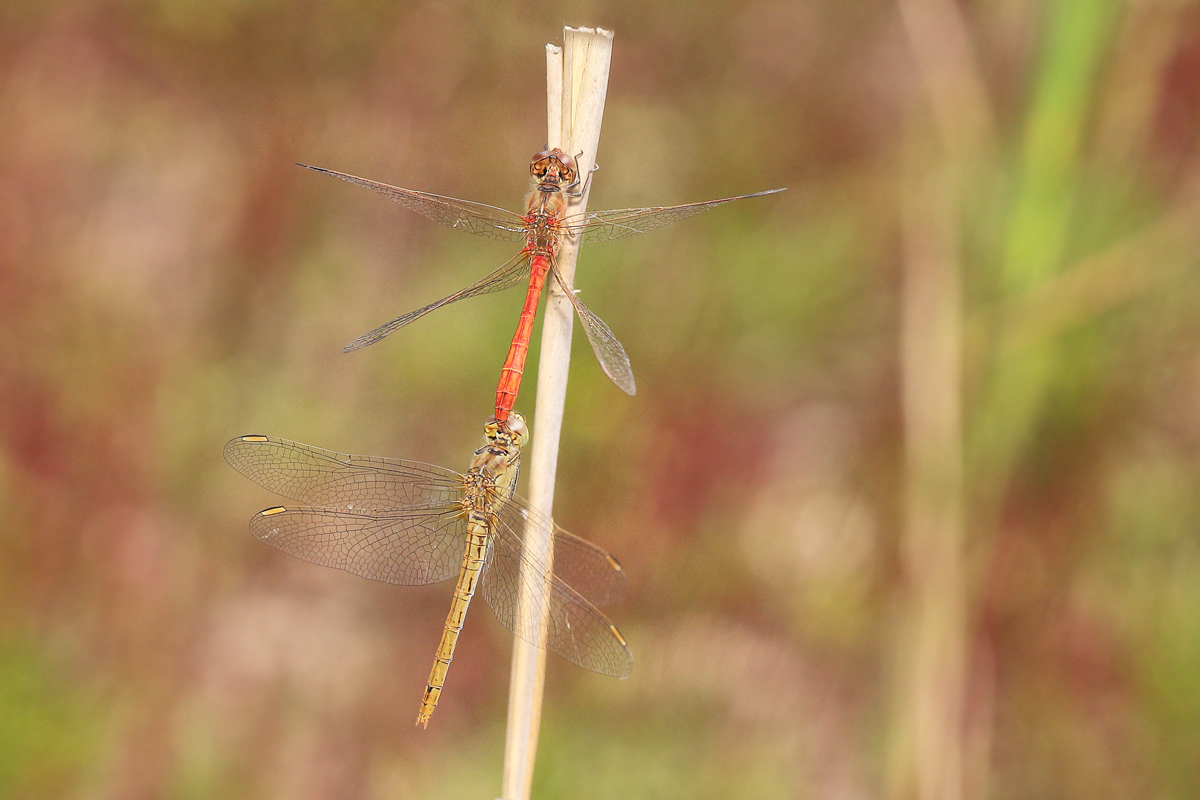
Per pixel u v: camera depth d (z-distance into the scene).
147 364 1.08
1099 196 1.04
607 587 1.01
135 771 1.06
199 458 1.08
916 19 1.05
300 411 1.08
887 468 1.07
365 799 1.06
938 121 1.05
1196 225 1.04
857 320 1.08
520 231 1.01
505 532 1.01
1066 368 1.05
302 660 1.07
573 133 1.01
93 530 1.07
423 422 1.08
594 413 1.08
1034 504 1.05
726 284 1.08
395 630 1.07
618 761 1.06
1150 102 1.04
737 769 1.06
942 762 1.04
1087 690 1.05
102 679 1.07
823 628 1.07
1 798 1.05
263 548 1.08
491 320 1.08
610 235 1.01
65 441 1.08
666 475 1.08
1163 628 1.05
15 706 1.06
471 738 1.07
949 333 1.04
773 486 1.08
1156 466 1.05
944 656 1.04
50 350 1.08
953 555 1.04
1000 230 1.04
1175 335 1.04
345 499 1.02
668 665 1.07
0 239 1.08
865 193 1.08
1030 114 1.03
